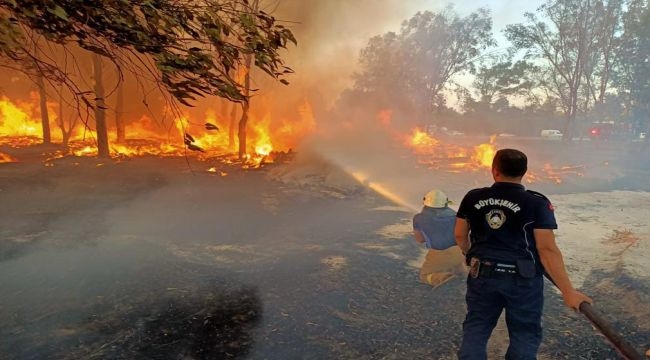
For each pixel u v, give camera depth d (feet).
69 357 10.45
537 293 8.20
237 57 7.28
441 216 15.12
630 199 35.99
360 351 11.03
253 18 7.35
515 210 8.36
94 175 39.78
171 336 11.59
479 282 8.48
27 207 27.45
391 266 17.54
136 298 13.73
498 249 8.42
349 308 13.48
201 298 13.97
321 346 11.23
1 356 10.38
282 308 13.41
